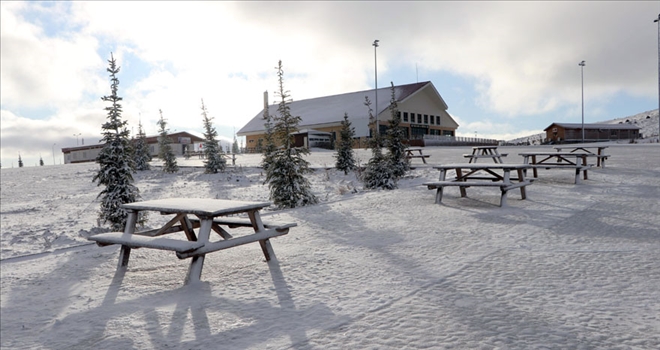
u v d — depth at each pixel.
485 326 3.23
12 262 6.52
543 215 7.99
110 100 12.25
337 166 24.66
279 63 13.73
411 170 21.19
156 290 4.64
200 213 4.79
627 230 6.53
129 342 3.33
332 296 4.08
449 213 8.69
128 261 6.00
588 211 8.22
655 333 3.03
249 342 3.17
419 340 3.03
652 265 4.70
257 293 4.30
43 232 11.91
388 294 4.05
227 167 33.44
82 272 5.62
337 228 7.66
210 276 5.00
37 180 30.66
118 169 12.08
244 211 5.21
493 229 6.92
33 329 3.83
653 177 13.36
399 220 8.17
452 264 5.00
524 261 5.03
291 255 5.80
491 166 9.69
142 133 38.25
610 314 3.39
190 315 3.80
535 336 3.03
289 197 13.31
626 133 72.56
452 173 18.50
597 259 5.01
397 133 19.73
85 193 22.77
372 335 3.15
